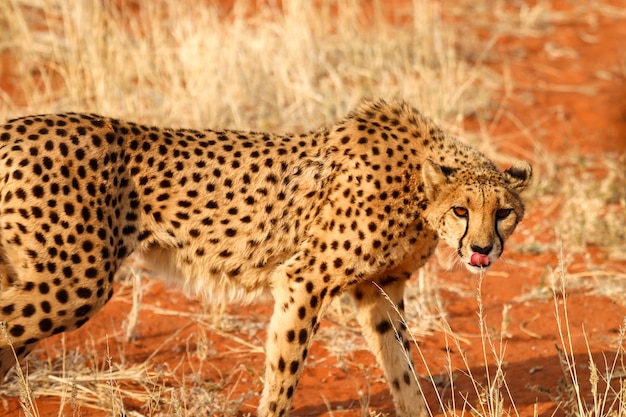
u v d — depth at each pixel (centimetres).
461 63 2102
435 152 1047
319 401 1129
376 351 1078
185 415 1048
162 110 1767
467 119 1992
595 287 1438
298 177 1031
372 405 1121
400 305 1077
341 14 2289
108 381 1138
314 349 1269
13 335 933
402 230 1020
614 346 1251
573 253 1545
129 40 2019
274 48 2000
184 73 1870
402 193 1019
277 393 1005
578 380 1156
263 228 1029
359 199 1009
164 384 1114
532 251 1552
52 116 977
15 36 2039
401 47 2141
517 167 1056
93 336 1271
